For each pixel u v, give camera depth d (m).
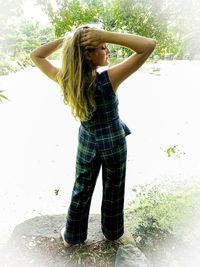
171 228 2.60
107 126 1.89
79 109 1.82
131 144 6.05
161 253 2.41
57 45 1.94
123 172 2.04
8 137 6.64
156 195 3.22
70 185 4.45
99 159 1.98
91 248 2.29
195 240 2.47
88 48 1.71
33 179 4.63
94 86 1.77
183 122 7.29
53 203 3.94
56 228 2.55
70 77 1.75
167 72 13.28
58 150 5.82
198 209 2.75
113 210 2.15
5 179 4.63
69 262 2.19
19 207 3.82
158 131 6.77
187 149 5.54
